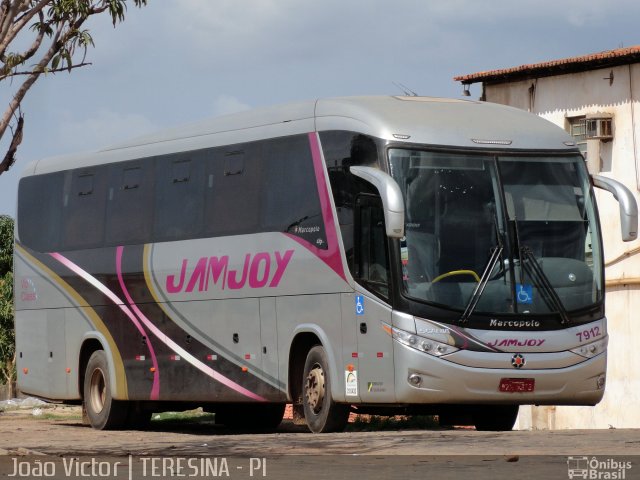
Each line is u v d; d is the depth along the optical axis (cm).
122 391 2358
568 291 1841
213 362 2139
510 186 1844
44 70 1565
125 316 2355
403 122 1841
